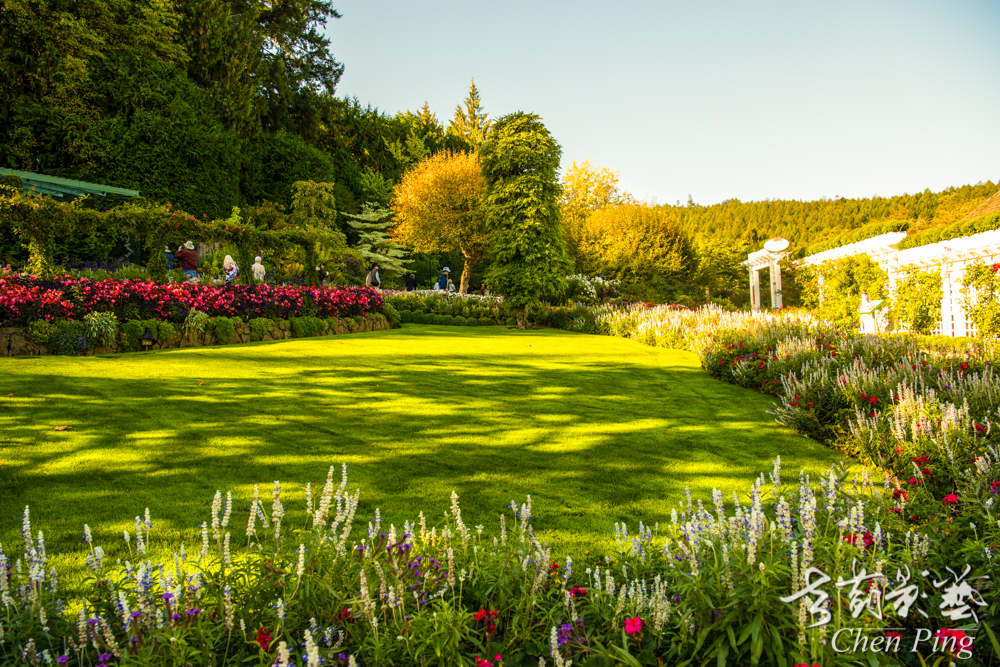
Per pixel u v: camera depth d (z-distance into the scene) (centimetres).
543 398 721
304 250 1555
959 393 536
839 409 584
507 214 1652
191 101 2602
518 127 1620
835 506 262
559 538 346
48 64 2225
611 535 354
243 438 499
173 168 2397
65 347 845
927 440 433
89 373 702
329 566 218
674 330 1317
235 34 3062
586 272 2875
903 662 208
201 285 1138
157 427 513
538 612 212
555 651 181
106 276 1125
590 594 222
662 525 371
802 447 556
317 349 1030
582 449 525
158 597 196
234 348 996
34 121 2155
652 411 682
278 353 956
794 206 7069
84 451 445
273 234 1444
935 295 1327
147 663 171
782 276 2869
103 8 2452
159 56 2702
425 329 1603
